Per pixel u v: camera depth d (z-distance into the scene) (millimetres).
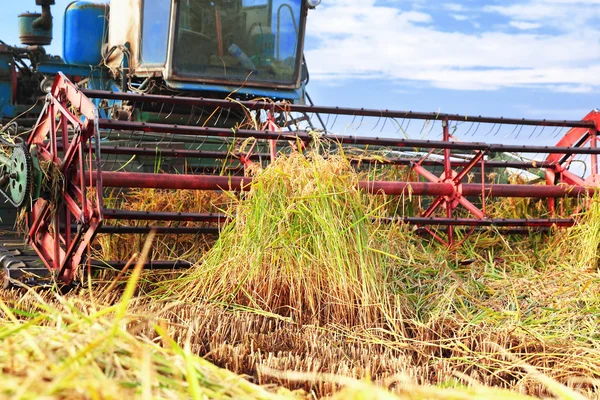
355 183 5156
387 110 6984
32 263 5887
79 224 5152
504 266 6273
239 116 9250
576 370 3811
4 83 10930
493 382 3625
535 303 5230
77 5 10555
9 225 7637
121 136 7945
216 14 8859
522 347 4164
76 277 5484
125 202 7051
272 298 4828
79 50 10531
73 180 5414
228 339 4129
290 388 3305
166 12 8742
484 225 6656
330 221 4785
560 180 8305
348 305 4641
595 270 6402
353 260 4789
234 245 5117
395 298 4785
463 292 5234
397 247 5516
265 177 5098
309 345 4074
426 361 4043
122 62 9523
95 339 1764
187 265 5637
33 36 11945
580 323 4750
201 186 5906
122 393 1518
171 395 1615
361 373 3480
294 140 5930
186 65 8758
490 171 9672
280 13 9258
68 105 6129
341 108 6879
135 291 5383
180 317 4418
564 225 6938
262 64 9211
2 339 1854
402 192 6543
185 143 8312
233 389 1775
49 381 1519
